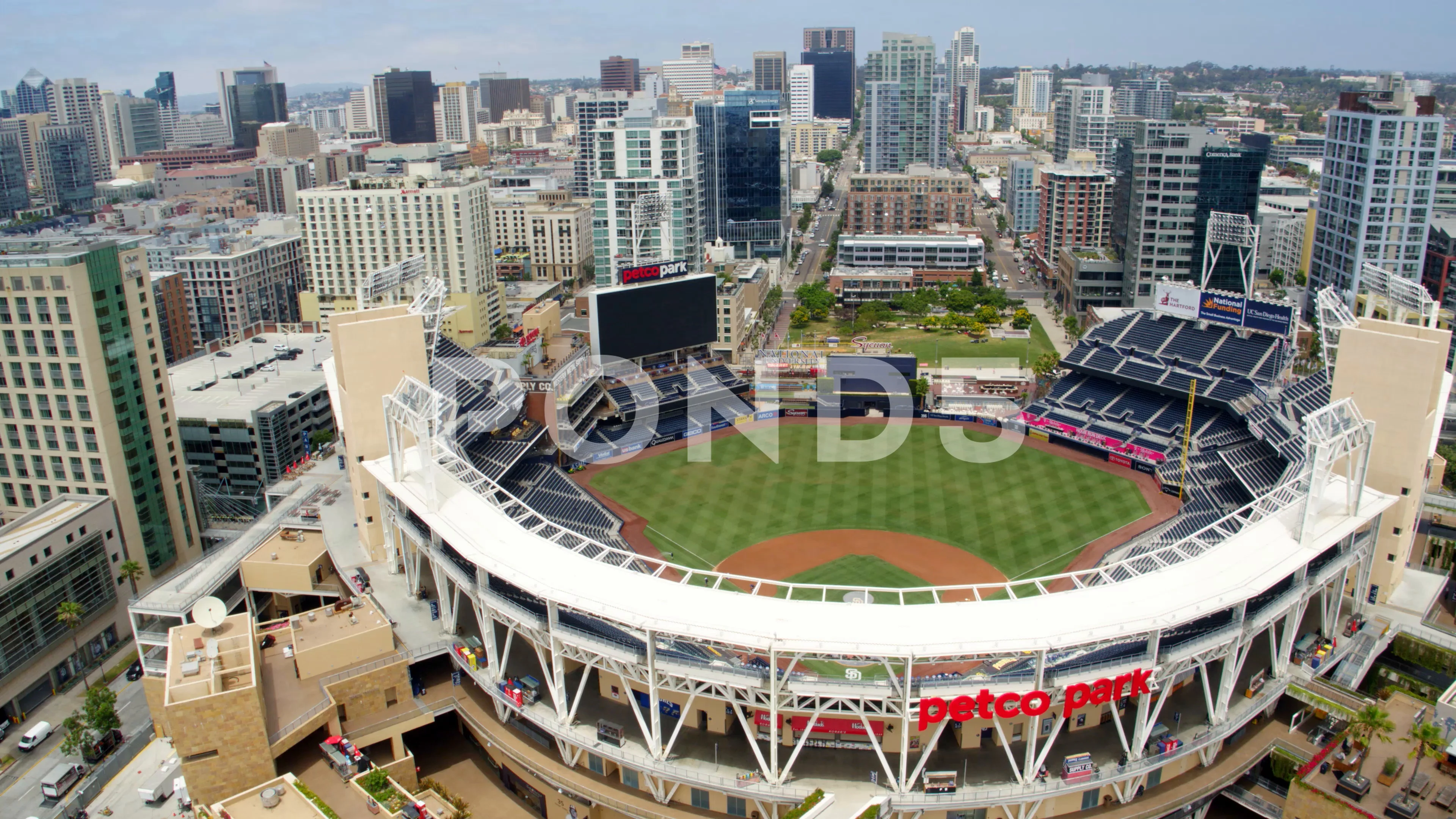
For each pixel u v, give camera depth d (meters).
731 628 82.81
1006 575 136.75
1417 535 133.38
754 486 170.25
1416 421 107.50
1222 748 95.44
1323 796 82.81
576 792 89.81
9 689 116.38
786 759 89.12
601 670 95.44
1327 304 135.25
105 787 99.62
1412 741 89.38
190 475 155.00
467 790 97.88
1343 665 103.50
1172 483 162.62
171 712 84.19
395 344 118.62
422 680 103.50
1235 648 89.25
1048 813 87.44
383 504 117.94
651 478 174.25
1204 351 185.75
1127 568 128.75
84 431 135.75
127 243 141.62
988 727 91.12
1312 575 98.06
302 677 96.81
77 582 127.94
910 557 142.62
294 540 128.00
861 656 79.62
